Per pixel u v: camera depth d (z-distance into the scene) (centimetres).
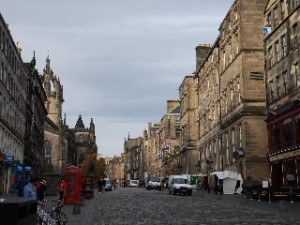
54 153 9206
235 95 5347
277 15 4338
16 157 5206
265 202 3347
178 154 9219
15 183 4853
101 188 6041
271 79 4422
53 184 4581
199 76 7938
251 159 4838
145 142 16175
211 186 6519
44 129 8944
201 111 7712
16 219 560
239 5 5175
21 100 5619
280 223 1838
